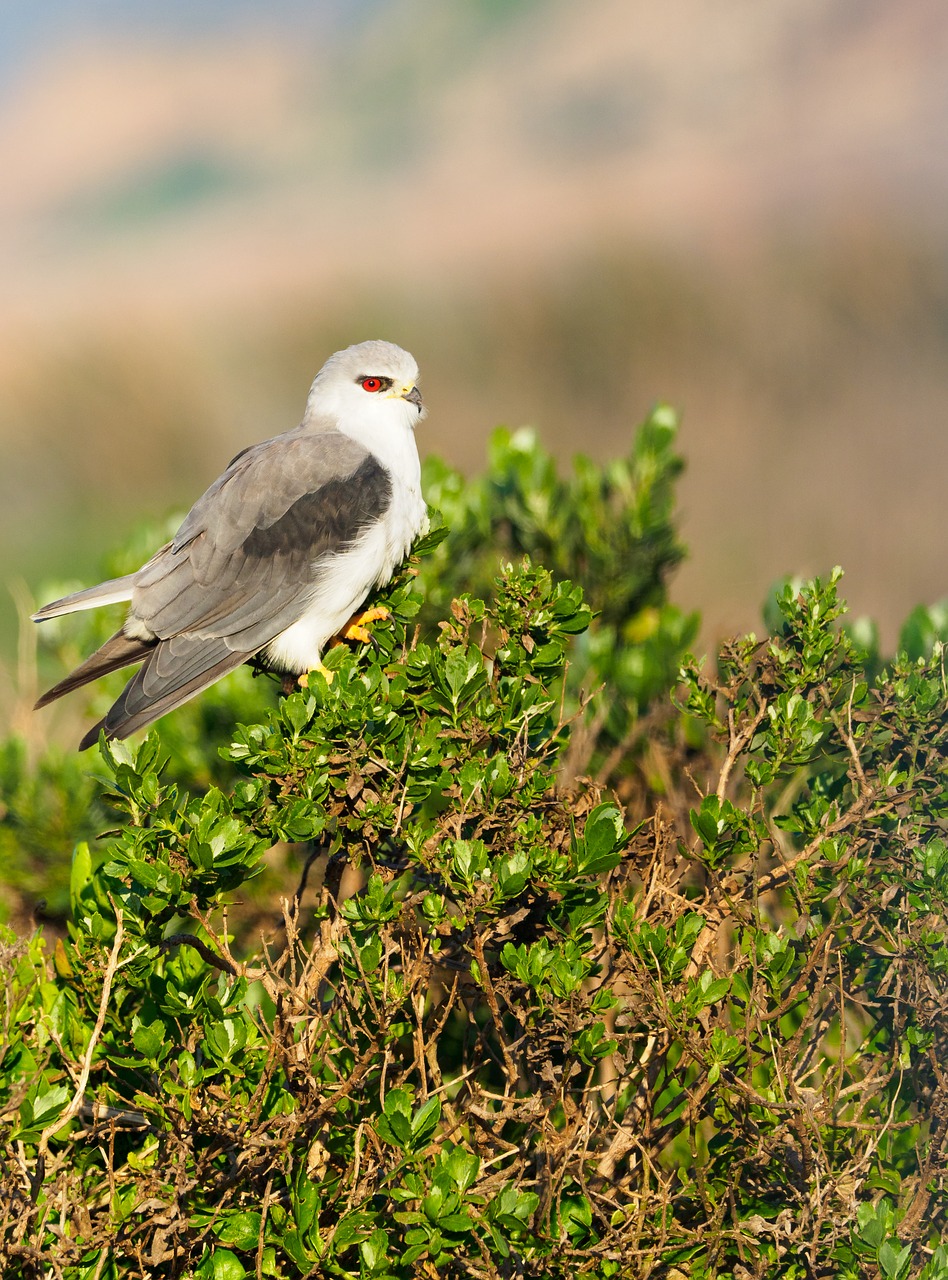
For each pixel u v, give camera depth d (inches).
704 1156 303.6
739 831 283.7
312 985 274.1
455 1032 340.8
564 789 306.0
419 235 1985.7
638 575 483.2
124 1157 298.7
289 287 1731.1
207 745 455.5
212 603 390.9
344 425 412.8
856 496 960.9
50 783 450.6
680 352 1336.1
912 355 1256.2
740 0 2908.5
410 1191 240.8
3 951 269.3
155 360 1437.0
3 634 780.0
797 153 2117.4
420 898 261.0
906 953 275.0
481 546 476.7
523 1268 253.6
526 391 1366.9
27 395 1366.9
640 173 2250.2
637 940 260.2
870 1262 256.2
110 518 1204.5
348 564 390.0
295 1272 259.4
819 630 303.1
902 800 280.8
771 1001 290.5
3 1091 267.1
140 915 262.1
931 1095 279.6
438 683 274.5
